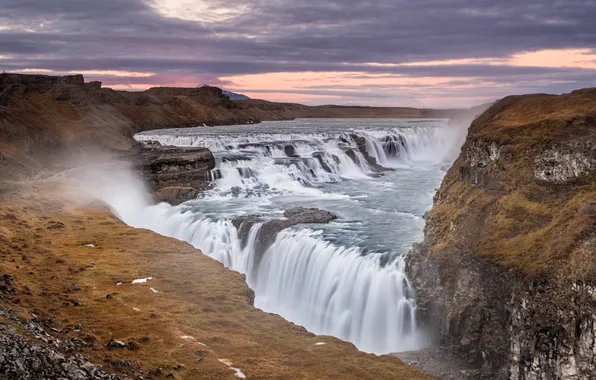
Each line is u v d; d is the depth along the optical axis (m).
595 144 49.19
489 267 44.12
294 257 59.19
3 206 67.38
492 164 55.47
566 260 39.69
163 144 143.62
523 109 62.97
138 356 30.84
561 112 57.50
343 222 67.81
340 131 169.38
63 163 111.94
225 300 41.34
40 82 144.38
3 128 111.75
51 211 69.56
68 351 28.08
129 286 43.53
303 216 68.94
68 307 37.81
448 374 41.84
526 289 40.41
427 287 48.38
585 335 37.06
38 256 50.06
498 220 48.72
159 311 38.34
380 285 50.53
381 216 71.56
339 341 35.38
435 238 53.12
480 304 43.62
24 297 37.94
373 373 31.00
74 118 138.50
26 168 100.19
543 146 51.34
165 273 47.12
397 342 49.41
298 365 31.33
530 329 39.56
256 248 64.19
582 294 37.72
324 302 54.62
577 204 44.44
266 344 34.06
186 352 31.81
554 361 38.19
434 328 47.44
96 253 52.34
